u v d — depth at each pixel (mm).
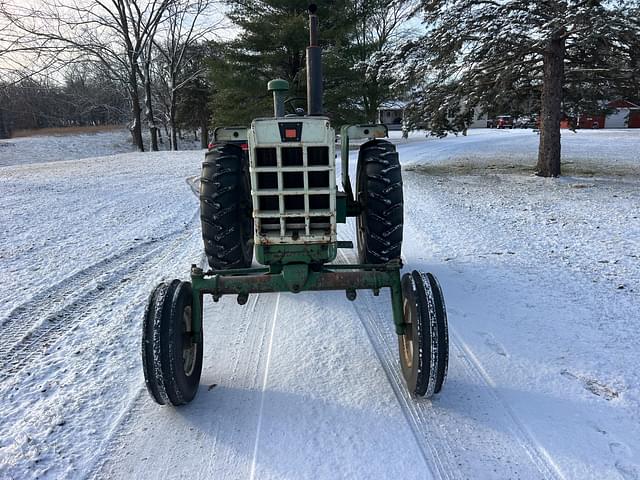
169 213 8578
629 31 9680
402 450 2516
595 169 14164
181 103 36156
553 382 3072
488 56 12078
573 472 2354
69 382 3221
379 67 14930
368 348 3566
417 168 15938
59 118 50281
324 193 2920
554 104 12234
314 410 2854
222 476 2383
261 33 20531
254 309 4309
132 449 2582
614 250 5742
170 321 2648
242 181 4051
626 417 2732
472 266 5277
